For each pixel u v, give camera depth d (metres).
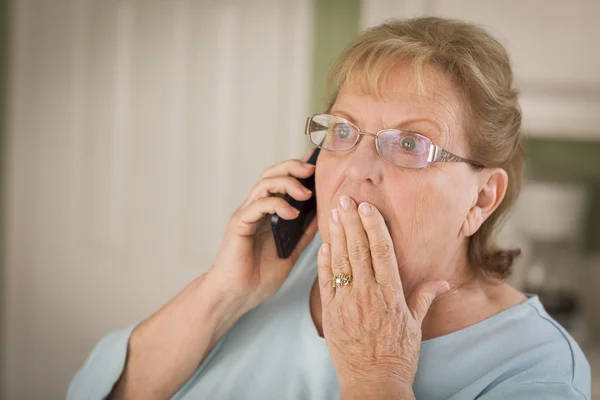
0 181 2.81
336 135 0.94
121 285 2.62
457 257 1.00
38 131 2.73
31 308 2.81
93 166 2.64
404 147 0.89
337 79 0.97
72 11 2.62
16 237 2.80
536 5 2.01
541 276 2.21
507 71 0.97
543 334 0.96
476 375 0.92
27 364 2.81
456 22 0.97
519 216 2.21
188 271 2.50
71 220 2.70
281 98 2.36
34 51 2.70
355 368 0.86
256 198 1.08
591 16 1.97
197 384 1.10
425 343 0.96
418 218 0.90
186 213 2.50
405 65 0.90
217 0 2.40
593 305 2.36
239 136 2.42
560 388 0.87
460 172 0.91
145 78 2.52
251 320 1.12
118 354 1.11
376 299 0.87
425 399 0.92
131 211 2.59
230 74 2.41
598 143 2.40
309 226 1.11
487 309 0.99
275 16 2.34
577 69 2.00
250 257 1.06
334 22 2.29
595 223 2.38
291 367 1.03
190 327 1.08
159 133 2.52
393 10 2.16
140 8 2.51
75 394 1.13
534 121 2.07
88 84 2.62
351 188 0.91
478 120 0.92
